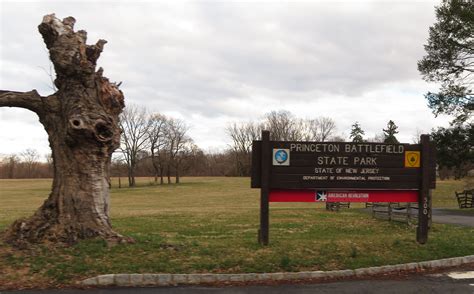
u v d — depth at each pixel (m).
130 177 84.19
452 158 33.72
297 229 15.77
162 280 7.62
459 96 31.73
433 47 31.75
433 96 32.94
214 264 8.30
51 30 9.38
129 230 14.26
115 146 9.59
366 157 10.42
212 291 7.23
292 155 10.22
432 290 7.45
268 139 10.16
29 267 7.79
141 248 8.87
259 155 10.22
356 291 7.34
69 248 8.61
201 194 60.53
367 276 8.30
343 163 10.34
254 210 26.30
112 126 9.35
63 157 9.34
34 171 121.00
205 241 10.58
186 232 13.91
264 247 9.62
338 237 12.59
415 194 10.64
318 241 10.64
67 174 9.27
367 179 10.41
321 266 8.52
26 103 9.33
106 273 7.68
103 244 8.80
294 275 8.03
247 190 68.12
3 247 8.53
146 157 87.81
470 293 7.31
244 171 117.88
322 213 23.08
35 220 9.12
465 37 30.25
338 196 10.36
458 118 32.50
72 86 9.30
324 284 7.74
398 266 8.70
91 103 9.28
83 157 9.25
